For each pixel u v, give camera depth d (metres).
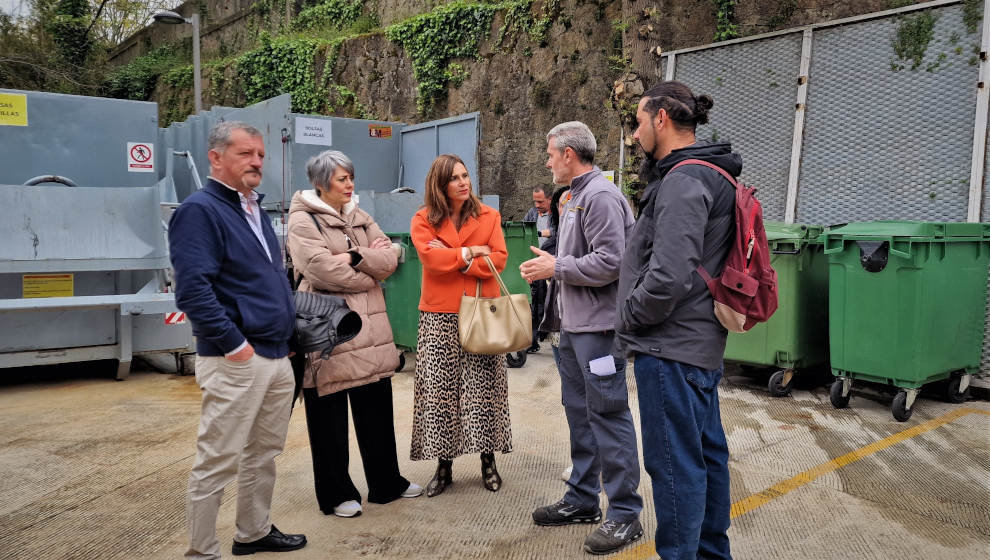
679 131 2.43
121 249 5.82
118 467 3.99
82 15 19.66
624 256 2.45
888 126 6.00
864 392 5.52
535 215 7.61
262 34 14.88
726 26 7.27
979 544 2.98
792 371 5.39
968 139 5.54
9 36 17.83
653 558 2.86
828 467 3.87
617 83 6.73
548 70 9.42
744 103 6.98
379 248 3.31
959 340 4.99
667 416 2.31
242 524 2.90
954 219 5.60
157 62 19.91
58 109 6.86
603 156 8.86
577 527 3.18
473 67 10.38
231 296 2.58
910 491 3.54
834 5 6.65
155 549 3.00
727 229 2.30
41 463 4.05
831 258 5.00
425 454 3.43
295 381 3.01
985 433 4.45
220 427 2.57
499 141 10.05
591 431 3.14
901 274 4.66
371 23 14.09
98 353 5.88
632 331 2.37
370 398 3.41
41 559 2.91
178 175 8.48
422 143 8.35
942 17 5.71
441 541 3.05
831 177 6.36
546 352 7.27
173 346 6.10
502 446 3.54
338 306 2.99
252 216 2.76
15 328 5.55
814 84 6.49
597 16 8.88
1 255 5.43
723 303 2.26
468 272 3.38
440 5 12.45
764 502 3.42
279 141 7.57
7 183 6.68
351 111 12.59
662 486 2.33
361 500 3.52
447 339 3.44
